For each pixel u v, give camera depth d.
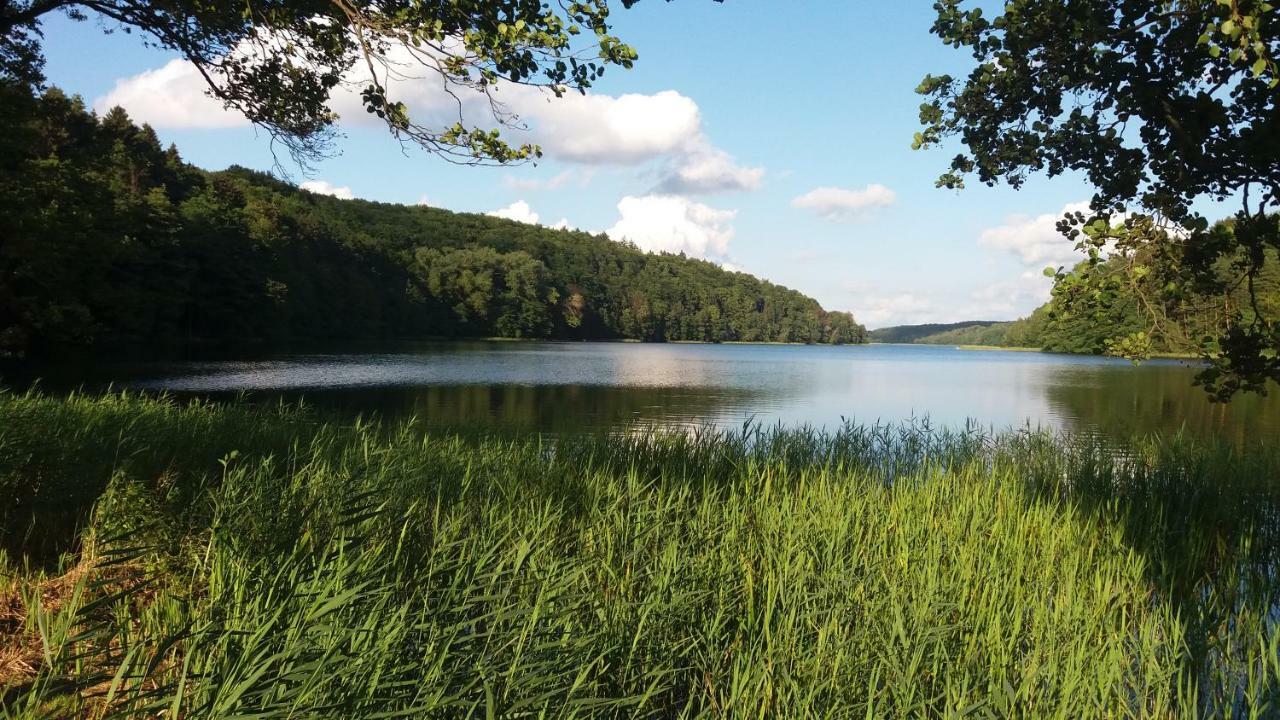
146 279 54.06
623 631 4.07
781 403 26.48
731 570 4.91
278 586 3.59
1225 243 3.86
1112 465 9.97
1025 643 4.45
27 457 6.18
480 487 6.82
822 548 5.33
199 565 4.37
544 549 4.76
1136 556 6.10
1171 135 4.12
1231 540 7.32
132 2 8.83
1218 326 3.94
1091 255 4.02
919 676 3.77
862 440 12.05
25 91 22.48
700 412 22.67
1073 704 3.64
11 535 5.18
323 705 2.86
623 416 21.06
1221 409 25.12
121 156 60.22
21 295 32.75
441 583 4.40
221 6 8.18
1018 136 4.78
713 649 4.12
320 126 9.65
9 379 24.94
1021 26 4.50
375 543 4.82
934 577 4.72
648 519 5.79
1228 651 4.54
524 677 3.24
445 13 6.48
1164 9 3.84
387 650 3.20
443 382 33.16
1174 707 4.07
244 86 9.28
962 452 11.27
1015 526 6.65
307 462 7.76
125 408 10.26
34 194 27.11
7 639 3.72
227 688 2.80
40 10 8.82
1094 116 4.59
